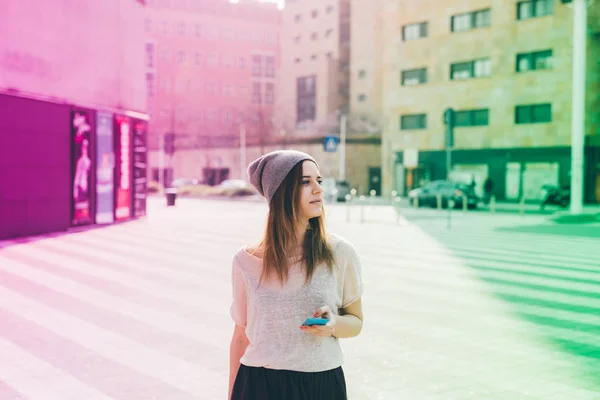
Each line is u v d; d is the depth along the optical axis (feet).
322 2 265.54
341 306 8.50
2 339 22.70
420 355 20.85
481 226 71.41
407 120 161.07
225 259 43.86
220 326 24.64
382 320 25.84
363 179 189.06
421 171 158.30
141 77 79.41
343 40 261.44
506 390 17.44
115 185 74.13
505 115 141.49
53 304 28.71
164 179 272.51
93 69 67.82
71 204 65.51
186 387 17.67
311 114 270.05
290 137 219.82
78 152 66.13
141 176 81.51
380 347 21.80
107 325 24.81
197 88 304.91
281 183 8.12
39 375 18.71
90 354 20.83
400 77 160.86
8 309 27.63
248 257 8.33
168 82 300.81
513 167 140.26
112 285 33.58
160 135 275.59
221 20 309.83
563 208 109.91
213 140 301.43
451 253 47.26
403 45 159.63
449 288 33.01
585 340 22.76
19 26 55.98
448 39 151.33
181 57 303.48
